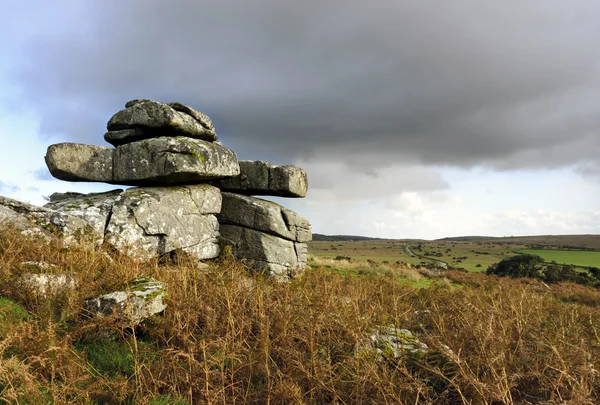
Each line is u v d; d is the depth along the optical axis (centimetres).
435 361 498
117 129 1235
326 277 952
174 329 499
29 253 679
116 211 988
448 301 723
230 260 1062
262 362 464
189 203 1150
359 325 531
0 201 859
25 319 486
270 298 632
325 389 436
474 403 413
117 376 418
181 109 1226
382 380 419
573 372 404
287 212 1317
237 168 1287
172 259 1102
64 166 1152
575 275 2989
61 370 386
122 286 593
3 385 360
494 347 465
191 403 395
